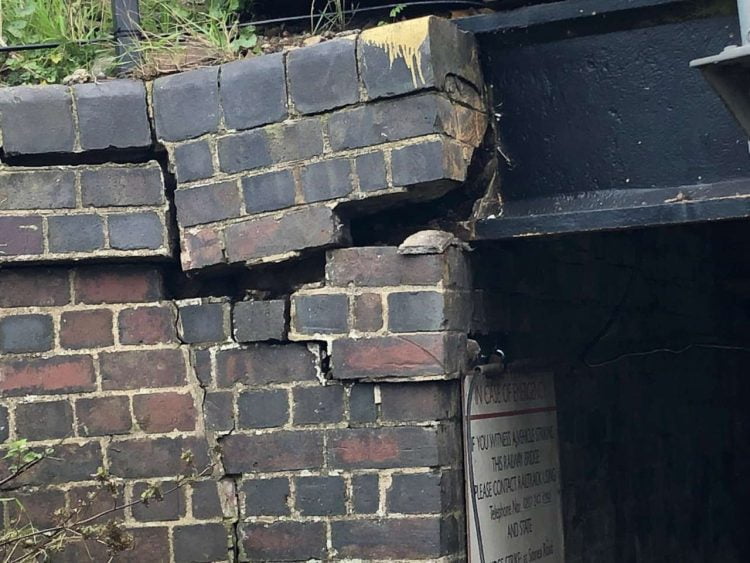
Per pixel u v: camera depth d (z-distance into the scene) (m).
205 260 2.97
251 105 2.94
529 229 2.96
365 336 2.89
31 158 2.94
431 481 2.86
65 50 3.21
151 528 2.93
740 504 5.54
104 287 2.98
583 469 3.87
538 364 3.53
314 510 2.91
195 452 2.96
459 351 2.95
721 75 2.24
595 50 2.95
